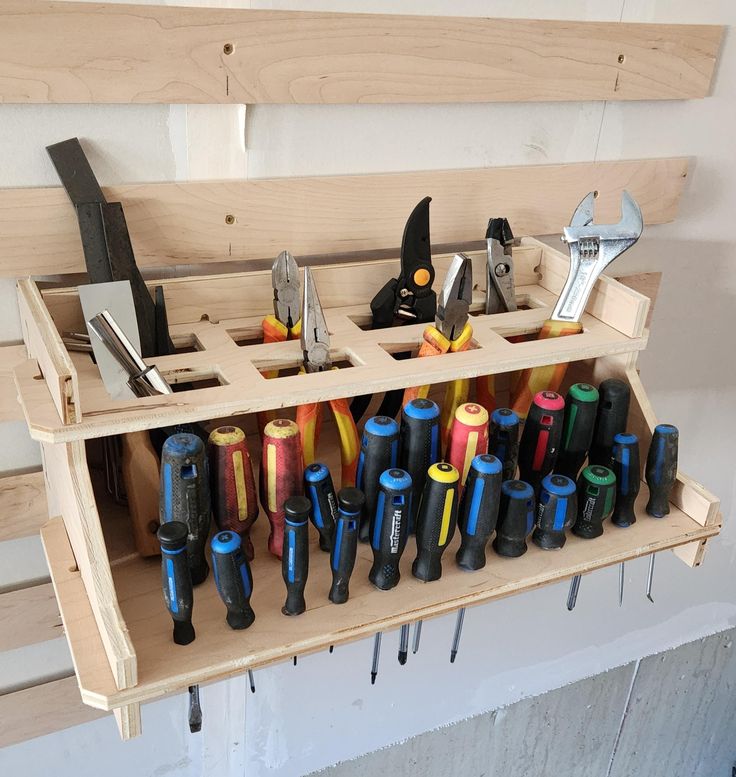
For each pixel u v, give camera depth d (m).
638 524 1.03
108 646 0.73
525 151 1.18
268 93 0.95
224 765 1.52
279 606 0.85
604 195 1.24
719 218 1.41
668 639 1.98
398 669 1.61
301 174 1.04
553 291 1.14
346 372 0.86
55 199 0.89
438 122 1.09
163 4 0.88
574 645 1.84
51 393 0.77
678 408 1.62
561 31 1.08
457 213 1.14
